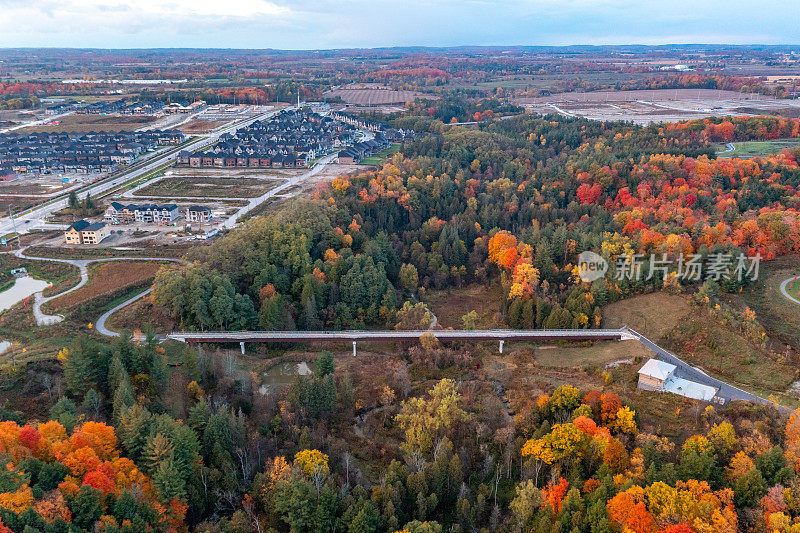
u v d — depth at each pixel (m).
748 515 120.69
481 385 189.88
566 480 137.12
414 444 154.88
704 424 156.88
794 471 128.75
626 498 121.31
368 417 175.50
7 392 163.38
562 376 193.62
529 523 129.75
